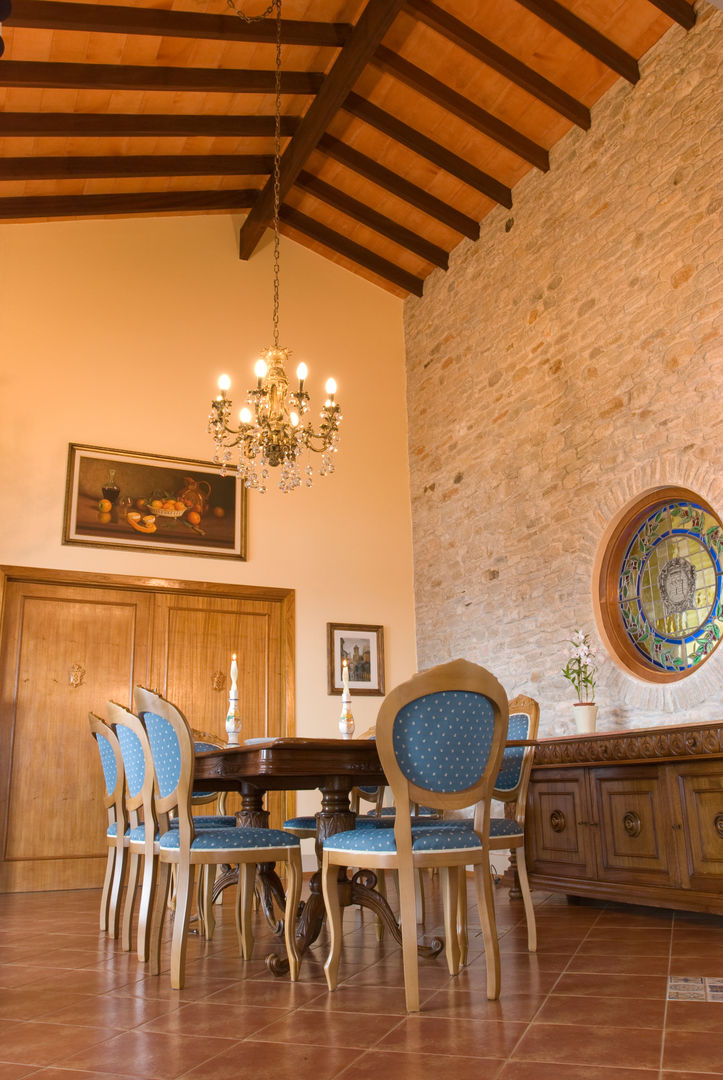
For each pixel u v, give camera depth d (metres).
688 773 3.95
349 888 3.35
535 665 6.23
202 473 7.02
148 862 3.33
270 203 7.20
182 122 6.11
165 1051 2.12
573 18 5.51
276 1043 2.18
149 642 6.61
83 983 2.92
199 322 7.33
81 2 4.83
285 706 6.99
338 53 6.10
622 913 4.37
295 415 4.46
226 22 5.31
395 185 7.07
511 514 6.68
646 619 5.52
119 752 3.96
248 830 3.02
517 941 3.62
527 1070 1.91
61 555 6.34
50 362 6.62
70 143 6.07
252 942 3.33
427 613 7.58
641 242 5.68
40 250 6.80
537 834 4.91
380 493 7.86
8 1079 1.94
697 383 5.13
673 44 5.55
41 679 6.16
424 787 2.68
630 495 5.56
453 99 6.18
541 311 6.58
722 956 3.15
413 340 8.27
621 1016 2.34
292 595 7.20
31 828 5.93
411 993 2.47
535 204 6.75
